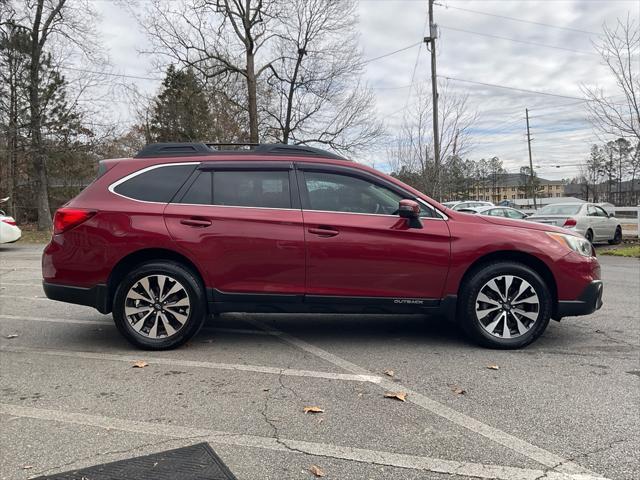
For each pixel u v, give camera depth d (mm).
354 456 2752
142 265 4508
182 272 4488
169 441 2906
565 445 2875
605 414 3279
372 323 5699
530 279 4594
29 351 4613
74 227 4500
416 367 4188
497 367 4172
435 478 2545
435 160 22219
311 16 22234
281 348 4719
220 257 4484
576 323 5703
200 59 22109
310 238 4484
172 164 4664
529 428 3082
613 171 74562
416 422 3162
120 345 4793
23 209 28766
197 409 3344
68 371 4066
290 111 23797
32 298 7145
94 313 6180
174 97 29812
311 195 4625
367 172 4707
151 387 3725
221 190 4602
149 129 32719
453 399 3521
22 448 2814
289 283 4523
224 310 4586
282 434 2998
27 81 21391
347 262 4512
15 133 21391
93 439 2924
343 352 4594
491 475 2570
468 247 4562
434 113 22484
